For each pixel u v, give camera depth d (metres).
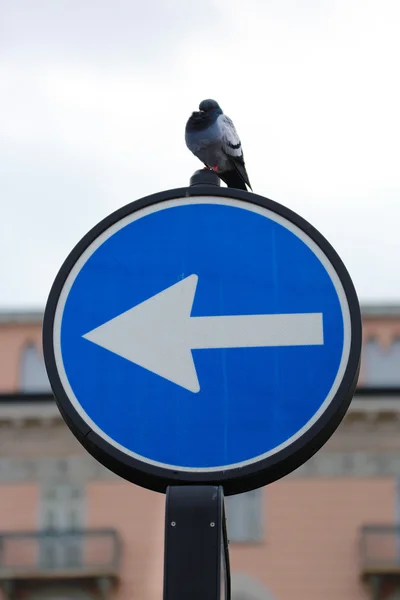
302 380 2.63
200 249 2.77
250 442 2.59
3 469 23.14
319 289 2.70
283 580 21.94
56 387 2.66
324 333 2.67
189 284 2.74
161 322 2.70
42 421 23.33
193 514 2.40
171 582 2.34
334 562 22.09
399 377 24.03
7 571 22.33
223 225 2.79
